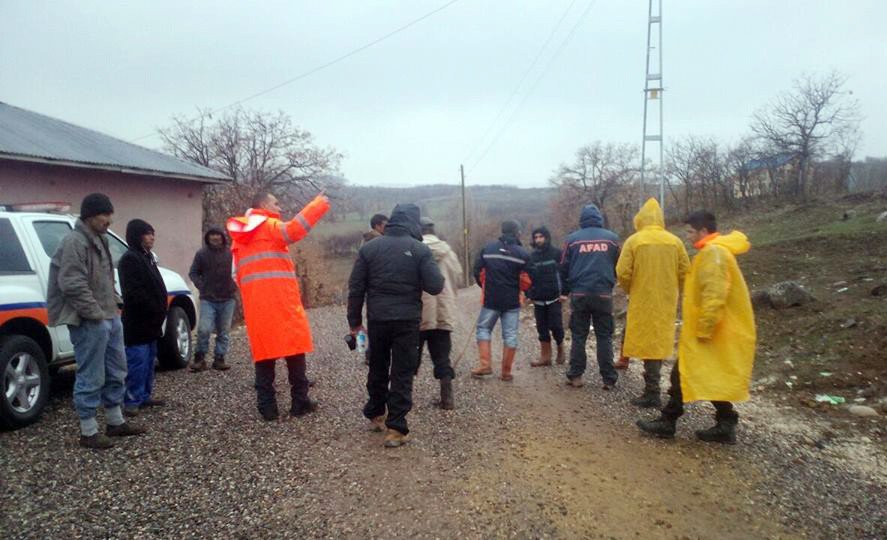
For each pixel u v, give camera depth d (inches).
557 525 143.6
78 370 181.5
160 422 207.9
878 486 168.4
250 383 264.5
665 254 229.5
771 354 288.8
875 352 259.9
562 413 226.7
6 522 137.1
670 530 143.6
